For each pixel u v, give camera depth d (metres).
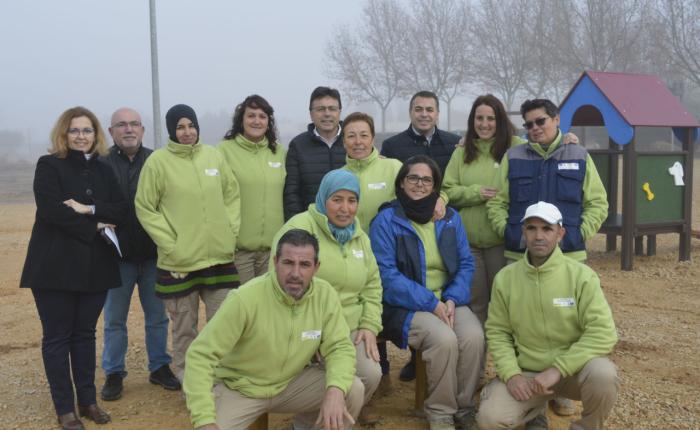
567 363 3.66
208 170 4.53
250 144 4.93
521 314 3.90
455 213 4.51
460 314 4.23
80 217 4.07
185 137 4.46
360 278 4.04
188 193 4.43
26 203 20.30
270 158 5.01
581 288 3.78
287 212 4.99
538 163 4.62
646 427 4.20
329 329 3.64
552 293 3.81
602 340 3.67
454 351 3.97
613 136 8.87
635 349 5.70
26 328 6.80
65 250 4.09
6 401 4.82
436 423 4.00
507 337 4.01
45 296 4.12
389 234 4.30
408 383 5.04
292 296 3.44
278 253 3.41
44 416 4.54
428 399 4.08
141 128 4.93
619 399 4.61
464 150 5.07
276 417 4.46
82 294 4.23
